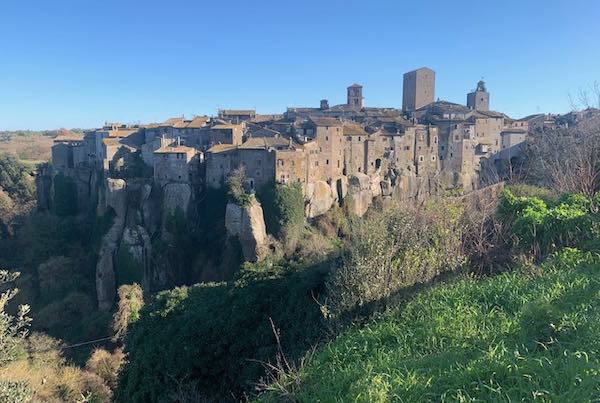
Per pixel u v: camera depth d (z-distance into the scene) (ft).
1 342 41.50
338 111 349.00
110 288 227.81
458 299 38.58
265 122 303.27
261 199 224.53
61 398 106.42
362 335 36.29
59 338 190.90
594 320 27.32
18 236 277.64
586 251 46.16
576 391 19.62
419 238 55.26
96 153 291.99
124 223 238.48
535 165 129.39
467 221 62.64
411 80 401.29
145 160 261.85
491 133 300.81
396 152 283.18
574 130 136.87
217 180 237.86
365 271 53.06
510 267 51.49
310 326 68.95
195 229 237.25
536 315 30.04
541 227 51.52
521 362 23.59
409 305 41.52
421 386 23.73
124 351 100.22
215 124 276.62
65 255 253.65
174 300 101.35
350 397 24.76
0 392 40.24
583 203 57.88
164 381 81.15
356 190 256.73
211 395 79.00
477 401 20.98
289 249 214.69
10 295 45.19
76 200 285.43
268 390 34.27
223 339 83.10
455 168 287.07
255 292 89.51
